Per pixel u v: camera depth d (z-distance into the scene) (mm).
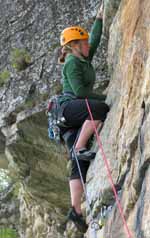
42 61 8023
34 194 9148
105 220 5188
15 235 12305
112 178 5180
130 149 4855
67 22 8031
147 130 4484
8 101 8133
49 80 7883
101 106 6121
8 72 8250
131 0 6078
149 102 4621
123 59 5973
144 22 5371
